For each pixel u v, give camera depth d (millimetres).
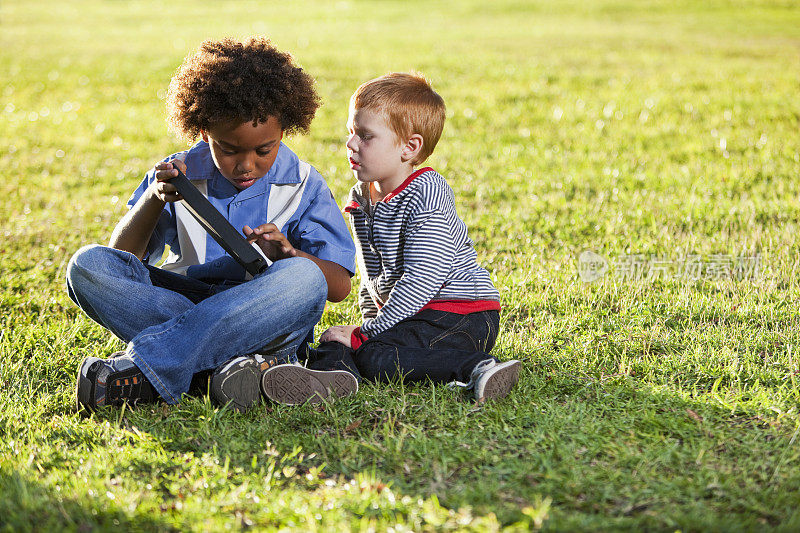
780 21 22734
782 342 3387
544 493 2232
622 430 2611
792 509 2137
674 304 3883
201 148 3002
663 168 7277
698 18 23672
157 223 3039
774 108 9852
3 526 2059
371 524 2047
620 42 17812
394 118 3012
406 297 2959
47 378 3174
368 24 23188
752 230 5109
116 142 9164
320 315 2895
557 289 4117
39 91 12703
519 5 27094
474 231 5359
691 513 2086
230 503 2166
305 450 2525
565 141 8711
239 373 2734
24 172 7727
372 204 3162
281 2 30078
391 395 2889
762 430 2617
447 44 17656
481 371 2859
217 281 3051
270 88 2742
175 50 17578
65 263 4703
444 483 2305
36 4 29719
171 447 2557
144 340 2746
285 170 3055
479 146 8484
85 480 2271
